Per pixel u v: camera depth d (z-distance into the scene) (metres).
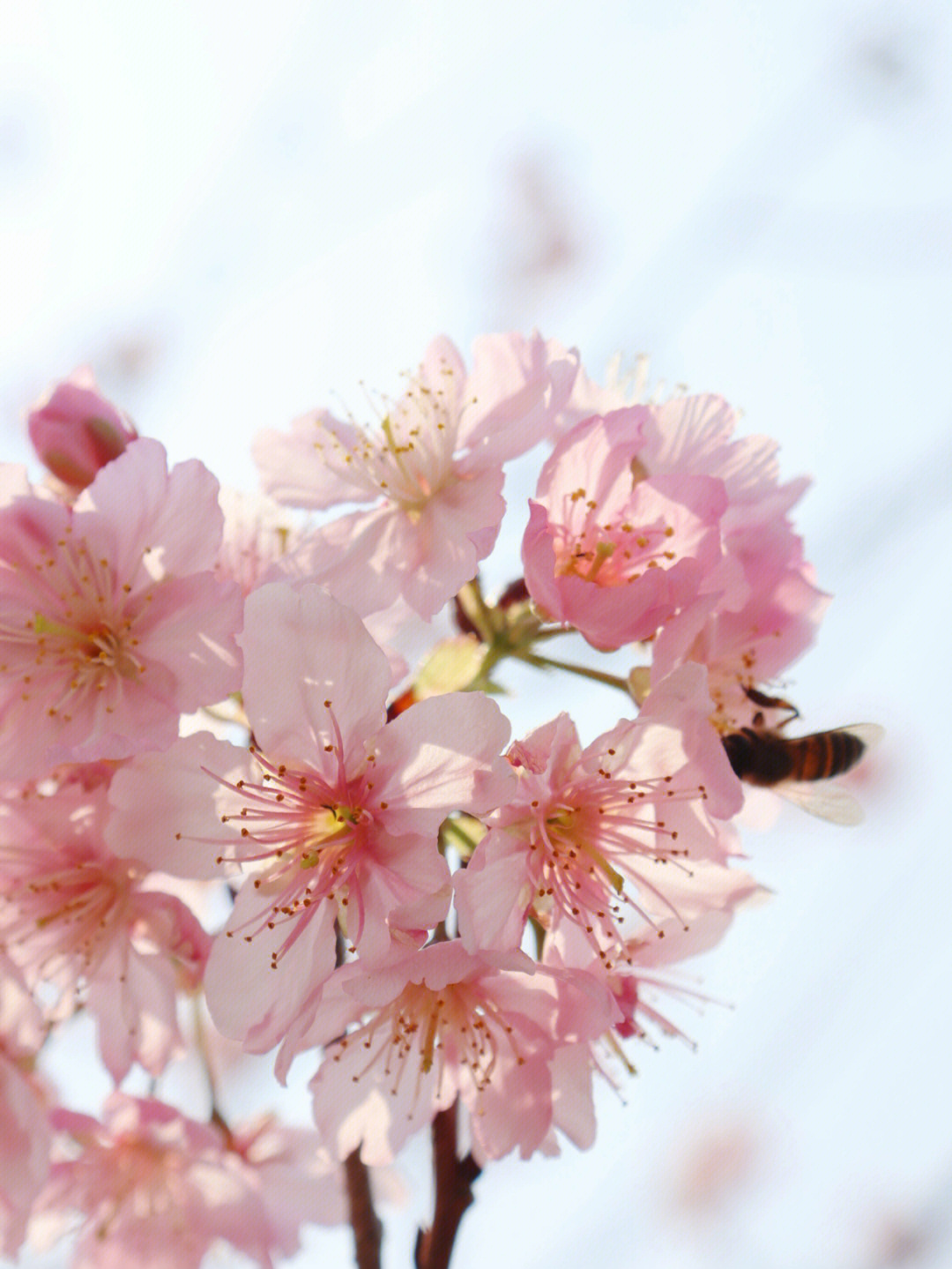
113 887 0.26
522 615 0.26
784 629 0.26
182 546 0.25
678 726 0.24
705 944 0.25
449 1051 0.25
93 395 0.27
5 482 0.25
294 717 0.25
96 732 0.25
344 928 0.24
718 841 0.25
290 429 0.27
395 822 0.24
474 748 0.24
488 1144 0.25
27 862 0.26
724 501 0.25
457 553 0.26
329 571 0.26
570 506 0.25
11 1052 0.26
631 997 0.25
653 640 0.26
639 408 0.25
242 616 0.25
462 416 0.27
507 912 0.24
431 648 0.27
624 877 0.25
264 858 0.25
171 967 0.26
